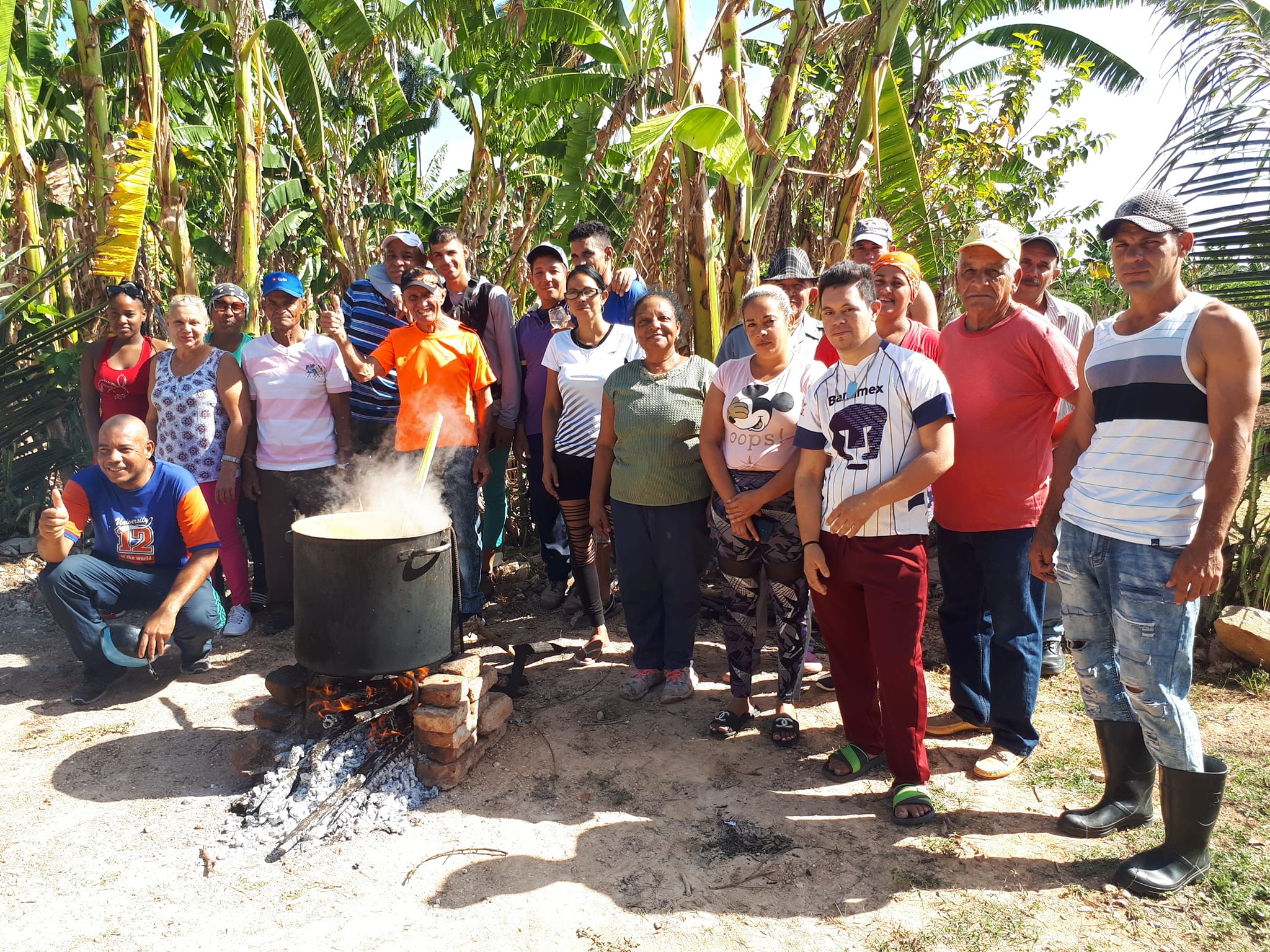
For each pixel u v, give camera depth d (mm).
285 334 4727
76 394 6504
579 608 5148
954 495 3281
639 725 3770
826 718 3820
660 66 6617
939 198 7828
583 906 2572
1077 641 2830
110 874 2738
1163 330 2480
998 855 2787
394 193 13719
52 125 9086
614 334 4418
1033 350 3080
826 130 5555
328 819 2984
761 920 2504
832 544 3051
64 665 4492
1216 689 3932
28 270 6602
